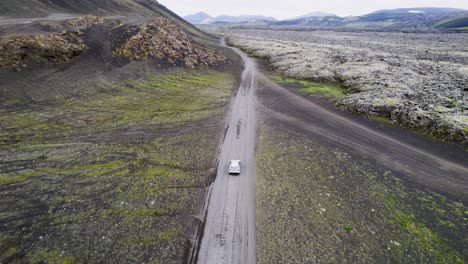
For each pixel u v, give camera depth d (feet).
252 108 148.97
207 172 87.56
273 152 101.30
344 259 55.88
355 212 69.87
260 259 56.18
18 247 55.62
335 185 81.25
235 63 275.80
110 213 66.54
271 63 277.23
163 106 142.10
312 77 212.84
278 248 58.80
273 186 80.59
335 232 63.00
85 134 106.01
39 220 62.80
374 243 60.03
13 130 100.94
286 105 154.20
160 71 194.70
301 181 82.99
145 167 87.35
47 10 228.22
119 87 158.71
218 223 66.08
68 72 151.43
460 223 66.90
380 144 108.78
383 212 70.08
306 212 69.56
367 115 137.59
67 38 169.68
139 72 182.70
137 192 74.90
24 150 90.48
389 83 175.52
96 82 154.81
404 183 83.15
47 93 130.82
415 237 62.13
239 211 70.18
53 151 91.86
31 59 143.02
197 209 70.49
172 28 252.62
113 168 85.35
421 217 68.69
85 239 58.59
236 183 82.17
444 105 136.36
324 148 104.73
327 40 522.06
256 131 120.26
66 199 70.18
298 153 100.48
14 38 143.13
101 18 223.71
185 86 180.14
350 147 106.01
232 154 100.12
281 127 124.16
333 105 154.20
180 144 104.68
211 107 147.43
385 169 90.79
